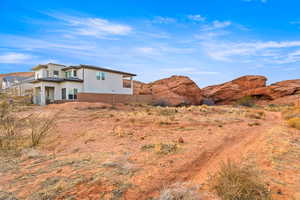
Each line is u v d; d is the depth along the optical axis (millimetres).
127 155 4691
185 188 2900
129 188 2920
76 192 2723
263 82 47531
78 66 25359
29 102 26344
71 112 14992
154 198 2670
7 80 56812
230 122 10984
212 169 3816
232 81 50281
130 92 32812
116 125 9539
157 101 34406
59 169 3648
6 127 6188
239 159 4379
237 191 2592
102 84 27938
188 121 10797
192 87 43406
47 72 29359
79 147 5648
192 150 5207
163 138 6789
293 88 39938
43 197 2547
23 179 3166
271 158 4305
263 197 2533
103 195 2672
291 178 3258
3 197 2529
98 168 3719
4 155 4609
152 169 3750
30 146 5641
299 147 5191
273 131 7699
